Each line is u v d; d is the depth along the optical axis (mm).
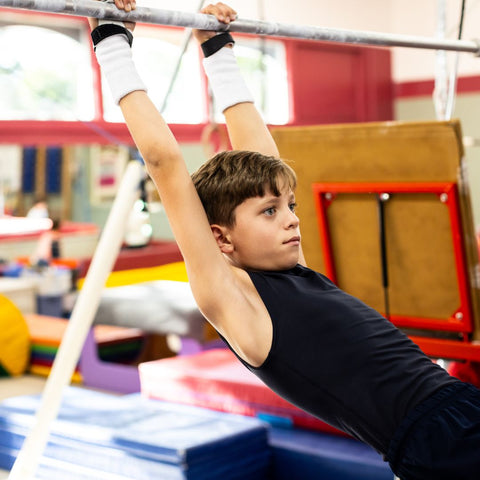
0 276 7336
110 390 4918
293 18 9508
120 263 7668
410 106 10586
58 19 6973
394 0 10547
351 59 10109
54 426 3342
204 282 1735
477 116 9852
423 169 2807
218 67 2154
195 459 2998
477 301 2832
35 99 6969
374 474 3012
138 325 4773
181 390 3889
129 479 3107
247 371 3854
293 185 1837
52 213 8086
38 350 5543
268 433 3334
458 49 2797
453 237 2801
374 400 1676
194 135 8133
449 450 1587
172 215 1766
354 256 3037
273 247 1798
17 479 2529
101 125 7328
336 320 1737
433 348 2906
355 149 2904
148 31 7789
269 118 9227
